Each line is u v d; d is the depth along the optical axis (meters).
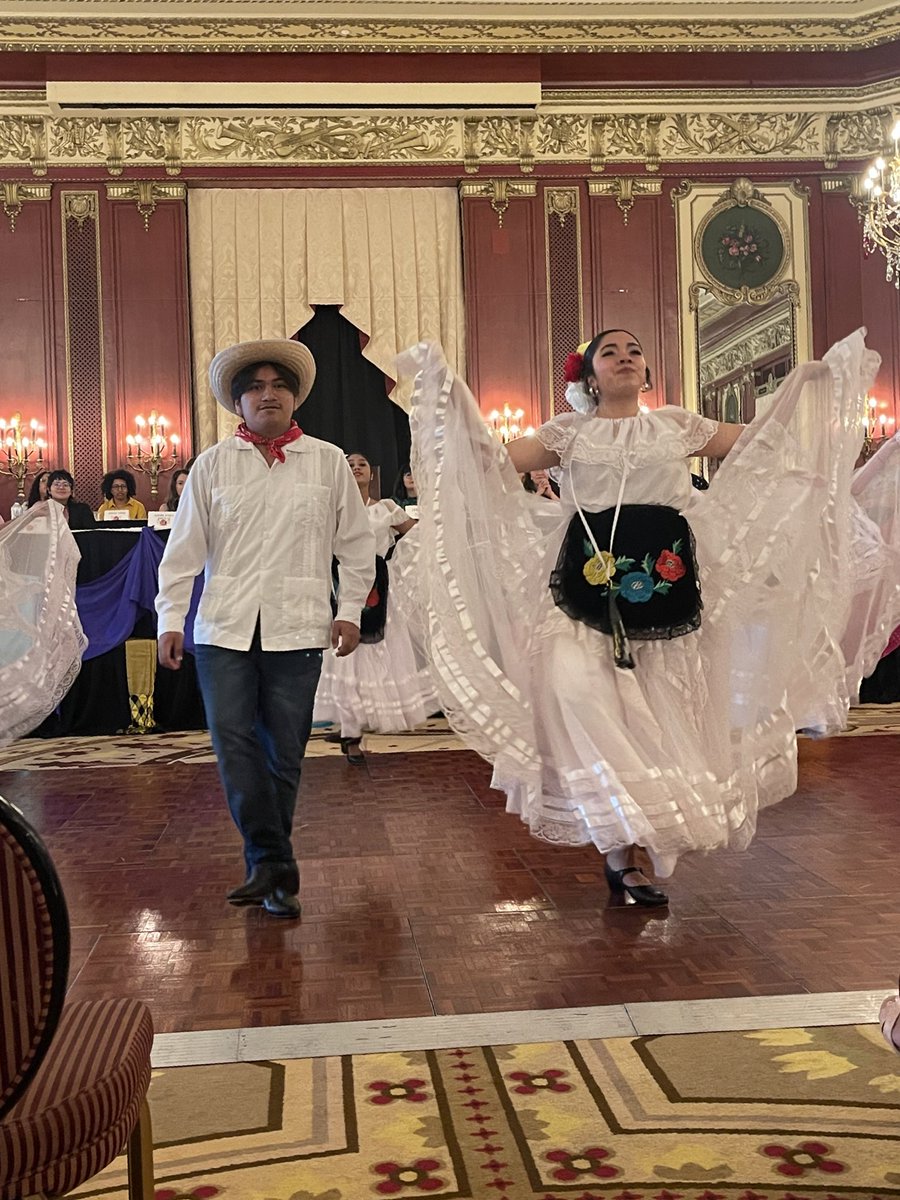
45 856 1.29
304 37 12.84
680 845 3.42
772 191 13.92
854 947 3.33
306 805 5.88
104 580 9.41
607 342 3.87
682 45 13.30
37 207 13.25
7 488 13.14
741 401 13.82
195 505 4.00
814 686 3.83
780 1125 2.22
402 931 3.65
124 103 12.80
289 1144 2.20
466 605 3.68
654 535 3.71
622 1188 2.00
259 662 3.98
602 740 3.47
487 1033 2.74
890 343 13.84
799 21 13.17
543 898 4.00
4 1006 1.29
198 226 13.48
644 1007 2.88
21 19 12.40
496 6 12.73
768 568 3.81
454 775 6.72
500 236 13.70
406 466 13.84
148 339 13.28
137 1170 1.65
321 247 13.56
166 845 5.04
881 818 5.19
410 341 13.60
